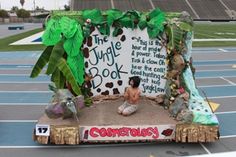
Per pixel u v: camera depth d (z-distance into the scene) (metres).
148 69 9.10
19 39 34.28
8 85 15.02
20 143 8.53
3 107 11.74
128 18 8.80
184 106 8.27
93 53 8.92
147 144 8.28
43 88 14.40
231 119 10.42
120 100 9.17
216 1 80.69
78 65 8.63
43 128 7.97
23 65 19.81
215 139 8.04
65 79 8.60
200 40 32.75
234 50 26.17
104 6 77.12
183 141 8.02
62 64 8.32
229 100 12.69
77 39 8.37
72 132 7.94
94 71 9.02
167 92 8.78
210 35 37.88
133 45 8.99
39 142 8.05
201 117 8.05
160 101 9.03
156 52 8.96
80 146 8.23
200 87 14.77
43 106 11.81
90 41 8.85
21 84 15.17
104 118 8.33
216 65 20.06
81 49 8.75
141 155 7.75
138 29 8.91
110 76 9.11
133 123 8.08
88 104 9.00
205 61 21.38
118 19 8.75
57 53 8.29
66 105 8.05
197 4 79.50
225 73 17.75
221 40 32.81
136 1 80.25
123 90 9.20
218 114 10.94
